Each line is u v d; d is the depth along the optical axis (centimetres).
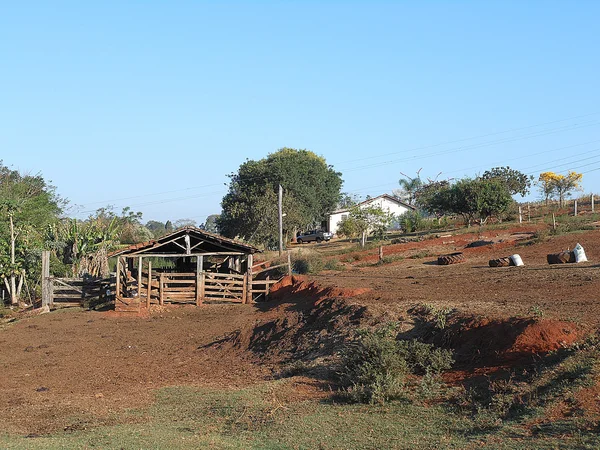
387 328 1633
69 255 4062
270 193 6569
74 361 2078
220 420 1229
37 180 6009
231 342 2148
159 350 2184
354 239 5916
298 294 2694
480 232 4491
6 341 2438
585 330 1272
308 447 989
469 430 993
